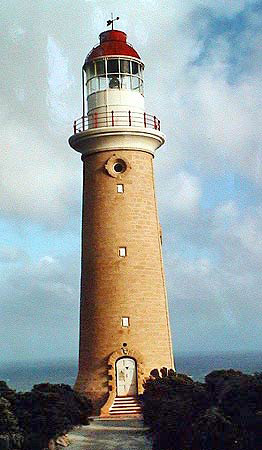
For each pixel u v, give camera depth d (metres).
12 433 27.78
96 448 27.83
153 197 39.91
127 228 38.22
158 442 27.25
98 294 37.72
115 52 40.75
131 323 37.09
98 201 38.84
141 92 41.62
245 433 23.27
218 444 23.75
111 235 38.12
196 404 26.98
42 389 32.44
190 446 25.11
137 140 39.22
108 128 38.53
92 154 39.59
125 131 38.66
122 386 36.62
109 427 32.19
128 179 38.88
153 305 37.94
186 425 26.39
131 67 41.25
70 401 32.72
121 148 39.06
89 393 36.59
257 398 24.11
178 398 29.16
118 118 39.47
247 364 196.75
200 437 24.34
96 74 40.91
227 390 25.47
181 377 34.75
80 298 39.44
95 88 40.84
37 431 28.58
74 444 28.61
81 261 39.75
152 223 39.28
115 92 40.00
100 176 39.06
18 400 30.17
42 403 30.02
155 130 39.59
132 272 37.69
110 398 36.00
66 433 30.09
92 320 37.69
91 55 41.41
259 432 22.94
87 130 38.94
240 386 25.12
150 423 31.31
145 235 38.59
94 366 37.06
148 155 40.06
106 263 37.88
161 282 39.03
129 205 38.56
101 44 41.66
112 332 37.03
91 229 38.84
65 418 29.80
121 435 30.17
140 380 36.44
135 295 37.44
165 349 38.16
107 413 35.41
